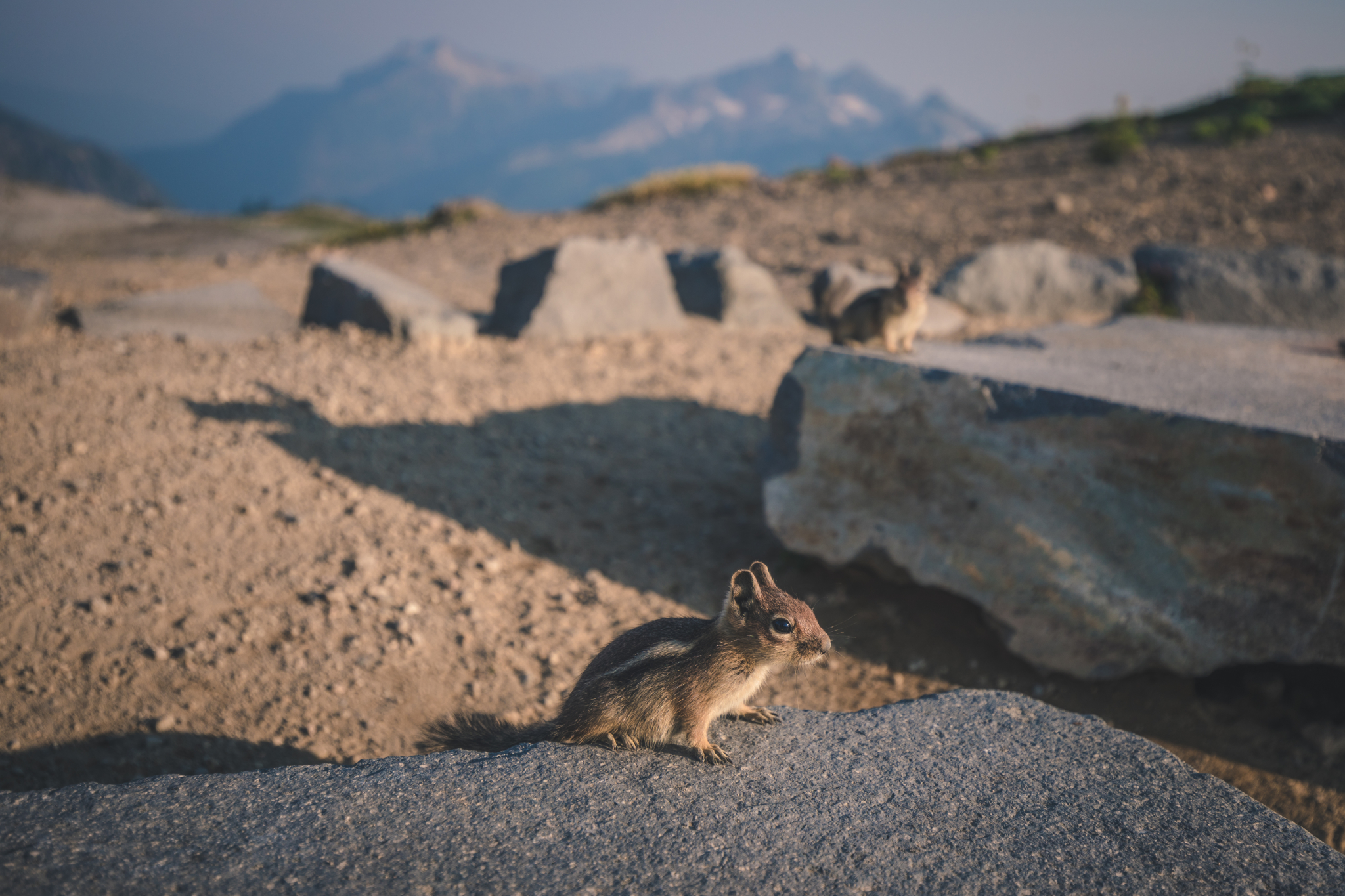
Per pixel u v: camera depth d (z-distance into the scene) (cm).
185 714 463
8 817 266
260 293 1168
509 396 955
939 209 1991
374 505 689
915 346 794
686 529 755
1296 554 504
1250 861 277
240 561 592
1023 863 274
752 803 297
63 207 3869
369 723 481
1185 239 1588
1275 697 547
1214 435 517
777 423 664
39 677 470
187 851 259
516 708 508
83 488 627
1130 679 571
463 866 262
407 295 1109
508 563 660
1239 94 2891
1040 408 564
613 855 270
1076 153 2434
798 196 2336
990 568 573
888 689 557
